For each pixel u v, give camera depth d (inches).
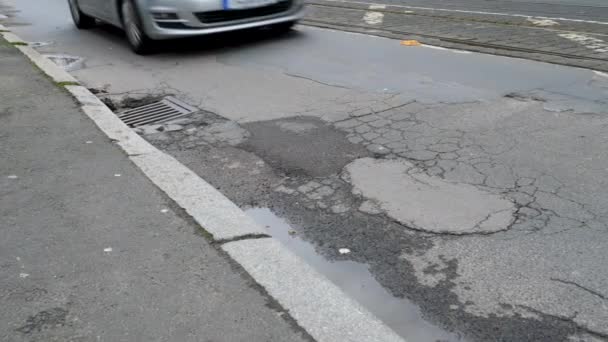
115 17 381.7
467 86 257.6
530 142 190.7
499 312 112.2
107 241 137.6
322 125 218.8
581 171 168.1
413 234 141.1
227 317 109.6
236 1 345.1
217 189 172.2
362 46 353.4
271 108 242.7
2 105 246.7
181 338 103.8
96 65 339.6
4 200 160.7
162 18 336.5
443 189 162.2
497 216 146.3
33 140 205.9
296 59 326.6
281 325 107.3
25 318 110.4
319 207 158.1
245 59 334.6
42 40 427.2
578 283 119.0
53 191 165.6
